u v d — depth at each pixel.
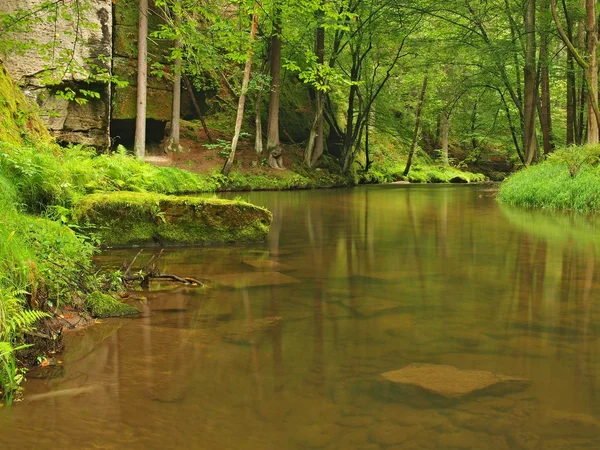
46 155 7.96
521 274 6.34
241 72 25.39
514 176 20.14
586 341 3.80
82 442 2.33
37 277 3.98
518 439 2.38
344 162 31.48
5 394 2.83
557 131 34.88
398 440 2.36
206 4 9.96
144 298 4.98
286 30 19.25
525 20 23.38
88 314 4.29
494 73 26.55
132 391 2.88
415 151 45.12
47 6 7.51
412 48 29.77
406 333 3.95
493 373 3.16
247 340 3.76
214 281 5.77
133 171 14.34
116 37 21.94
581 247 8.50
